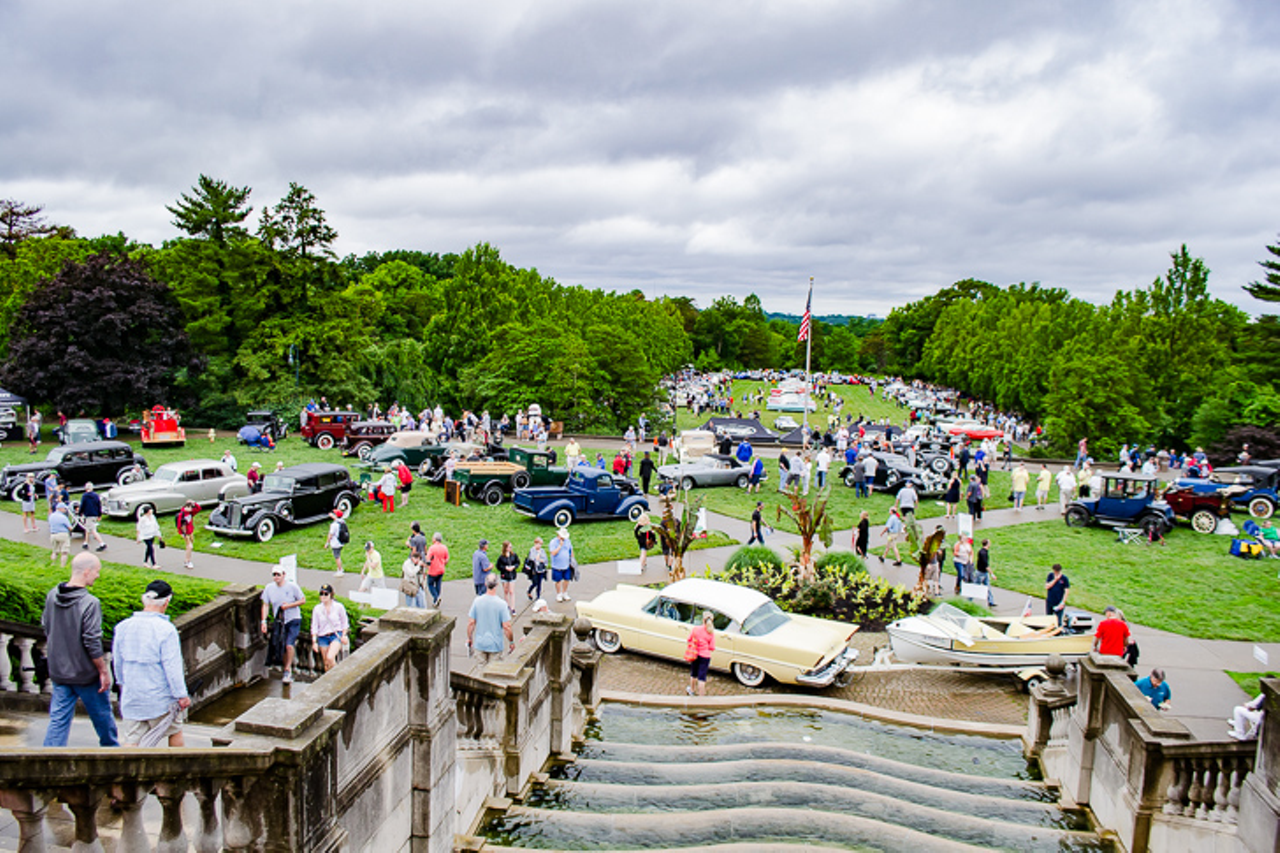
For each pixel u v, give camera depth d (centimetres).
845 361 16612
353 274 11062
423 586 1770
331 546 2027
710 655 1398
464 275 6619
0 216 7406
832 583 2020
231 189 5103
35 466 2759
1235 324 7081
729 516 2959
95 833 406
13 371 4034
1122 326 6266
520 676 920
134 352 4341
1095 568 2391
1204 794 823
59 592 630
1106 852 884
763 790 964
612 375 5719
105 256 4391
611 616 1609
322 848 505
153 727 657
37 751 367
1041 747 1190
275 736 477
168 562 2089
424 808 673
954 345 11025
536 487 2870
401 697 654
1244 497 3173
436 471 3256
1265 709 713
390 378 5422
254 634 1182
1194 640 1827
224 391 4888
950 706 1432
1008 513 3169
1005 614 1939
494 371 5559
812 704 1379
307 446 4053
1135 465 4425
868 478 3381
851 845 838
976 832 914
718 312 15900
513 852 757
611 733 1223
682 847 815
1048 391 6912
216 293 5081
